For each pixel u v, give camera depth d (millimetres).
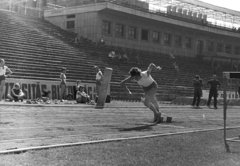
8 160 4430
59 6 44406
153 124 9977
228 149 5828
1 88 16984
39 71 24750
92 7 39531
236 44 63625
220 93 34906
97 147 5578
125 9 40531
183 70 43781
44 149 5305
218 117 13922
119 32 43656
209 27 54344
